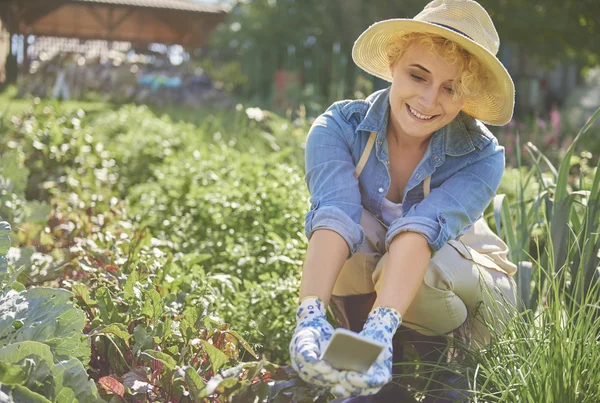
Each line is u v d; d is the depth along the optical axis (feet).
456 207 8.54
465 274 8.93
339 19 73.92
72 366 7.21
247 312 10.99
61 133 21.30
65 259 11.82
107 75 80.12
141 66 84.74
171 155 23.31
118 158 23.70
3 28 93.81
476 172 9.00
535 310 10.39
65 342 7.86
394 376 8.59
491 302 9.07
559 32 62.49
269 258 13.01
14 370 6.85
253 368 7.36
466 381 8.64
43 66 81.97
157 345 8.29
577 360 7.97
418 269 7.84
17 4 93.09
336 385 6.69
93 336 8.66
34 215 14.17
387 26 8.52
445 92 8.45
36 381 7.01
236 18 85.40
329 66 73.82
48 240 13.19
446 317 8.96
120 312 9.04
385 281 7.75
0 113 32.55
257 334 10.35
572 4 61.11
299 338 7.04
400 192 9.29
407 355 10.14
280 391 7.49
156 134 25.93
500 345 8.50
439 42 8.30
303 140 22.17
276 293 11.12
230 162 20.29
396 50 8.75
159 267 10.52
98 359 8.73
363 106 9.26
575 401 7.82
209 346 7.61
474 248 9.82
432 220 8.12
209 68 89.61
